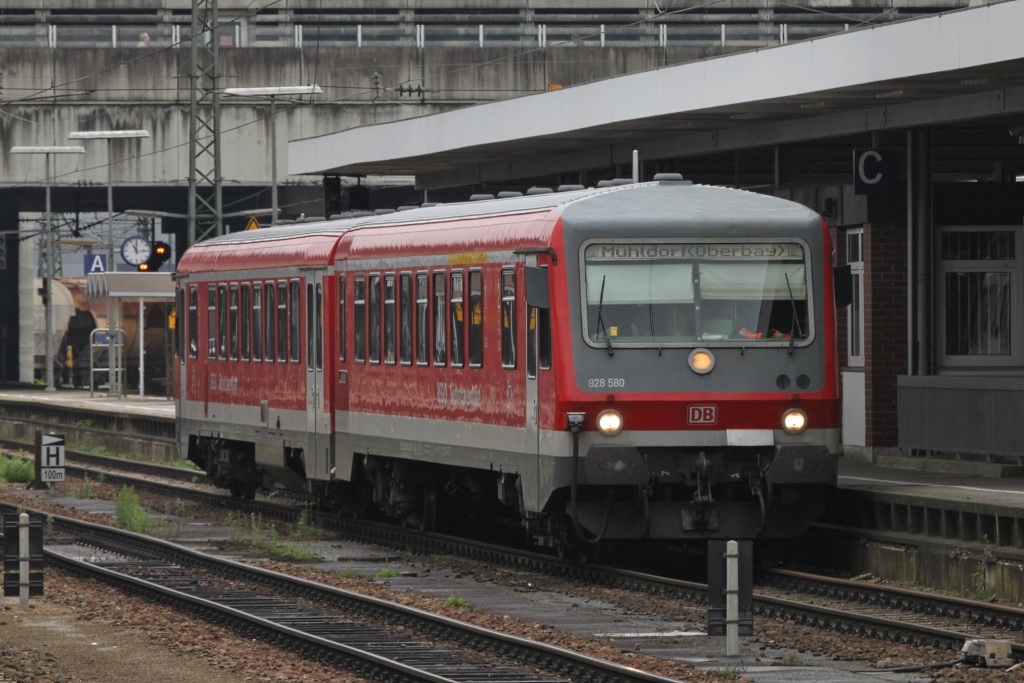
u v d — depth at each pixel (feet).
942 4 524.52
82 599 159.53
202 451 271.28
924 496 168.25
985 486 184.96
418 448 194.39
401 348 197.88
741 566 124.67
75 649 131.64
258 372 239.91
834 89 203.51
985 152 256.52
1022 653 121.80
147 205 654.12
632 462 162.91
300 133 540.93
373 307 205.67
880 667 121.19
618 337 164.14
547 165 303.68
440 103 540.93
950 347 233.35
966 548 158.10
